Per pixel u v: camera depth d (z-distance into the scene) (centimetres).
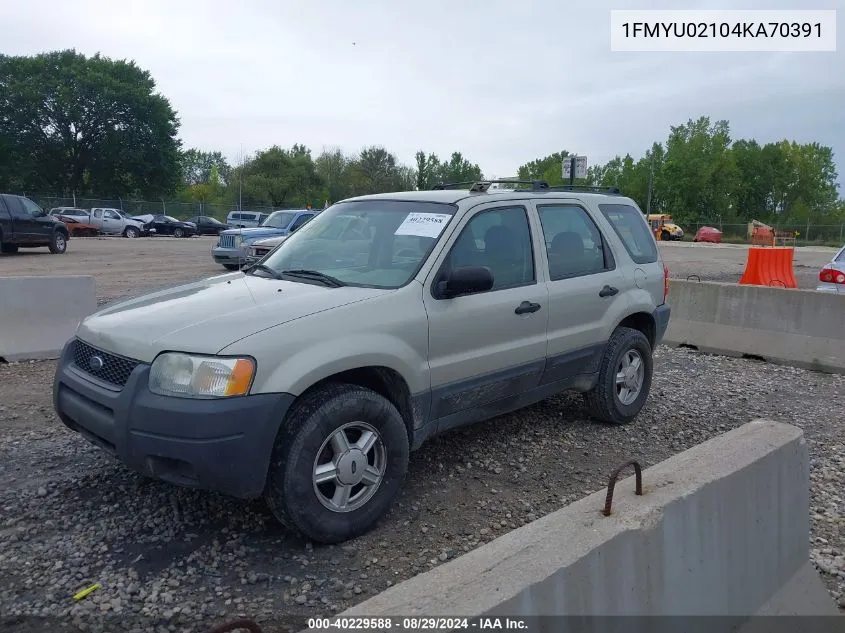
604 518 232
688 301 940
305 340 359
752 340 873
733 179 7094
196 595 322
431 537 385
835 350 804
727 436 308
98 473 455
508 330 468
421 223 462
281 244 529
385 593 197
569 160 1275
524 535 223
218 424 330
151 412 337
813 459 525
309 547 368
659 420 614
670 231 5984
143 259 2273
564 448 533
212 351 340
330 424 359
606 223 586
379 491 386
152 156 6056
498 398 477
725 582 266
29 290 768
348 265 458
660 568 236
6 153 5619
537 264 503
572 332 523
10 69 5631
